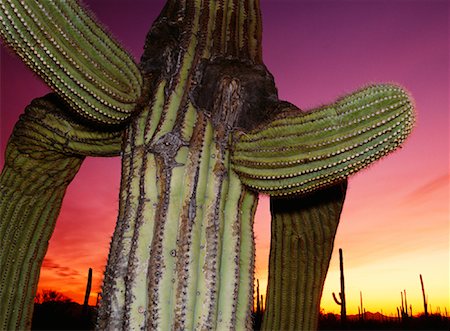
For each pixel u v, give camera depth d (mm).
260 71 3244
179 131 2949
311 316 4305
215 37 3287
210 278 2715
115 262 2822
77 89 2650
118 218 2982
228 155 2990
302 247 4352
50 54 2475
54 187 4164
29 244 4148
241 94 3113
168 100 3049
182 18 3336
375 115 2436
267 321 4371
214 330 2664
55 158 3965
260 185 2895
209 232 2799
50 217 4234
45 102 3848
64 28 2514
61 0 2508
